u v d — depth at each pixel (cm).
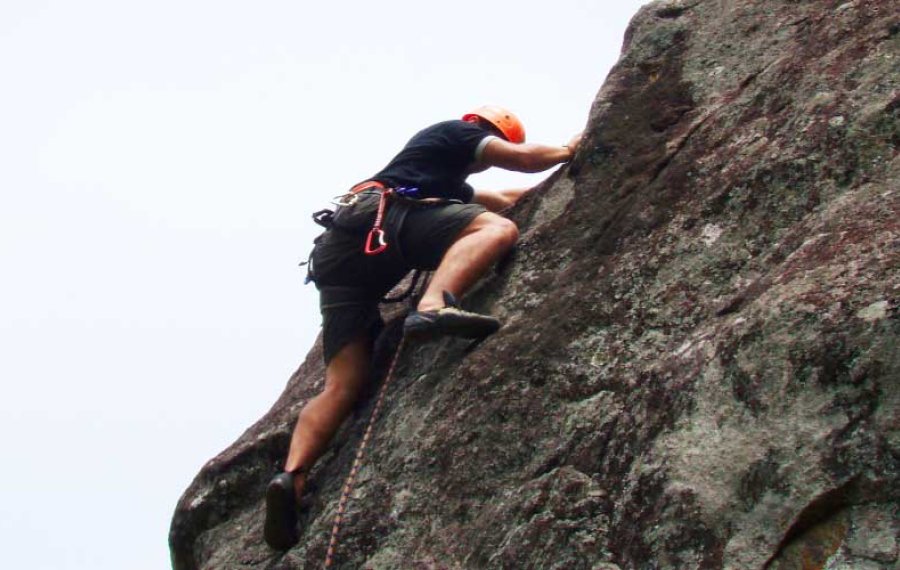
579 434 887
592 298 977
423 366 1089
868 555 686
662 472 793
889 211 823
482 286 1103
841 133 916
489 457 931
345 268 1154
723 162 994
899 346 723
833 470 716
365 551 969
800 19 1094
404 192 1130
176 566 1253
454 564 884
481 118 1233
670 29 1188
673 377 838
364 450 1053
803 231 883
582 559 806
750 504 740
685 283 931
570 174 1139
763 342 784
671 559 757
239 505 1214
